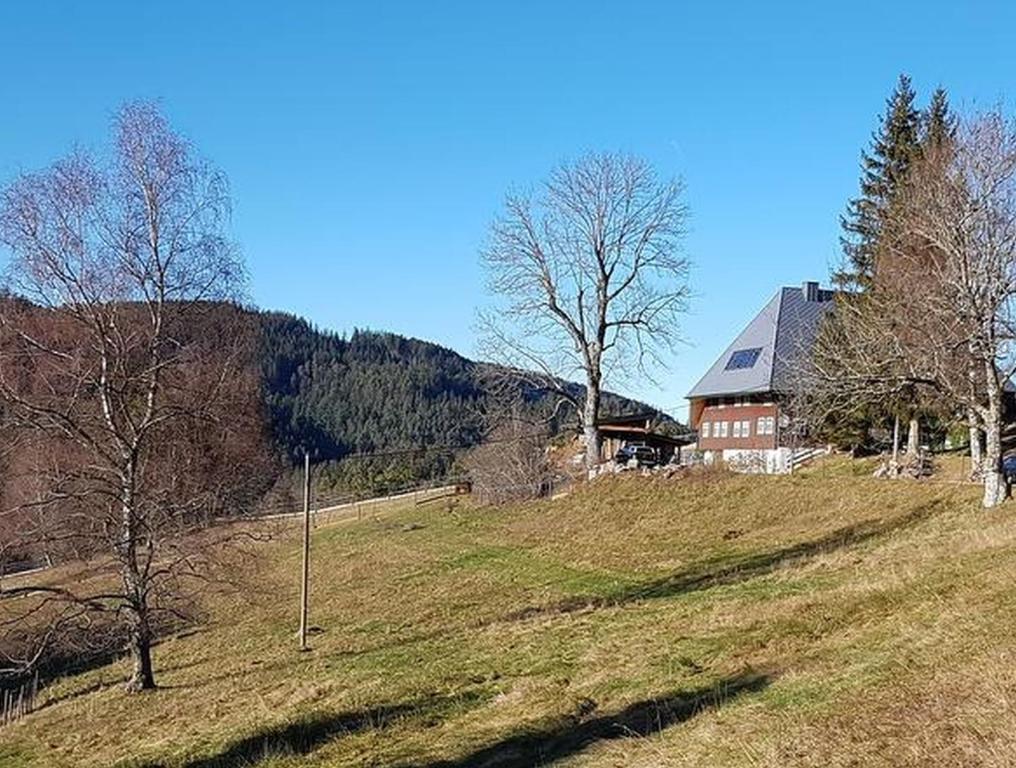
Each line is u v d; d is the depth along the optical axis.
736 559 30.31
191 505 24.06
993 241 28.50
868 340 31.08
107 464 22.69
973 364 29.55
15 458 22.55
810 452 50.50
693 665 15.28
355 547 47.78
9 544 21.89
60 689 28.47
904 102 44.03
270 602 36.34
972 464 37.09
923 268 32.22
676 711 13.02
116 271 22.25
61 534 22.33
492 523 47.72
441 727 14.93
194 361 23.77
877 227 42.00
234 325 25.08
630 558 34.22
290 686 20.72
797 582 21.47
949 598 14.94
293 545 51.22
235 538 24.69
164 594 23.91
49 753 19.23
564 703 14.55
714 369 63.34
